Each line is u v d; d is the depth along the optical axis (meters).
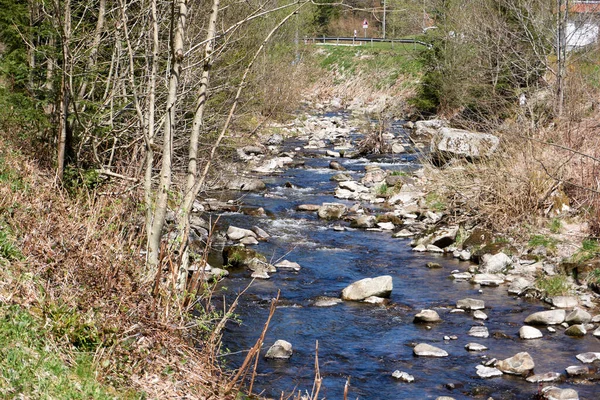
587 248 13.83
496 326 11.10
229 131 16.80
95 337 6.50
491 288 12.98
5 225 7.92
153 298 7.10
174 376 6.64
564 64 23.47
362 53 55.59
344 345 10.28
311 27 42.44
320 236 16.53
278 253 15.00
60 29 11.41
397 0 44.66
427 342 10.45
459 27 33.88
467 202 16.83
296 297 12.30
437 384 9.03
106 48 13.84
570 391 8.50
